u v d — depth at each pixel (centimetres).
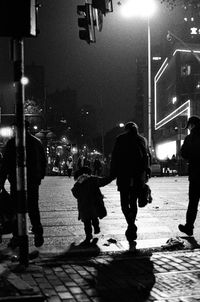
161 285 593
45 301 529
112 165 869
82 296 549
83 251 802
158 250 807
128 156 860
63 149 8200
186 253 780
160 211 1346
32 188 810
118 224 1109
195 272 654
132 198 869
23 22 645
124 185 861
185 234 961
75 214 1330
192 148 905
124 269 678
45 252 802
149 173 887
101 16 1073
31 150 807
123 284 599
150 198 881
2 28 645
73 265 705
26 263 684
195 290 569
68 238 941
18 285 564
